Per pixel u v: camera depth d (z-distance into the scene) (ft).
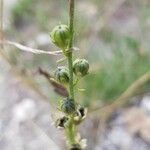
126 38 0.78
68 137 0.35
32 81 0.65
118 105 0.69
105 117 0.69
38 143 0.69
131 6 0.91
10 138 0.71
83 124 0.69
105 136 0.69
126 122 0.71
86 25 0.80
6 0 0.99
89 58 0.77
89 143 0.68
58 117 0.33
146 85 0.71
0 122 0.73
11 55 0.71
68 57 0.30
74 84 0.31
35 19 0.91
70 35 0.28
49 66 0.78
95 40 0.81
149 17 0.84
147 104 0.72
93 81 0.71
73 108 0.31
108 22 0.84
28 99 0.76
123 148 0.68
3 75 0.79
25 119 0.73
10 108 0.75
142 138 0.69
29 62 0.76
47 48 0.83
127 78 0.73
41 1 0.93
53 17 0.91
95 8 0.86
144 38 0.82
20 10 0.92
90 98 0.69
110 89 0.72
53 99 0.70
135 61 0.75
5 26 0.81
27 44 0.84
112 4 0.86
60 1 0.93
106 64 0.75
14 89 0.78
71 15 0.28
